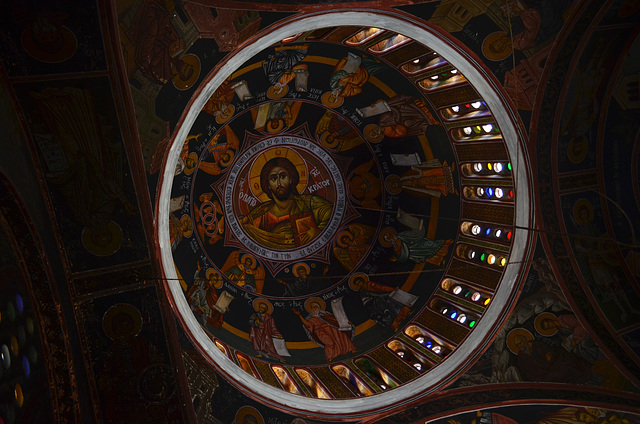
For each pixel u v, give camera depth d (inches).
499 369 485.7
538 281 479.2
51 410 377.7
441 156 563.2
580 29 404.2
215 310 549.3
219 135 557.3
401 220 606.9
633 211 445.4
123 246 410.0
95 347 405.4
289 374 532.4
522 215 481.7
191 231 556.7
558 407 461.7
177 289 454.6
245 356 525.7
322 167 629.9
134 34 362.0
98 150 387.2
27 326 370.6
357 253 621.9
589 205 456.4
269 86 538.6
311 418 488.4
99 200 397.4
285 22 411.8
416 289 580.7
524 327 482.0
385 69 520.1
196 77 416.5
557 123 444.8
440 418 489.1
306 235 638.5
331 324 595.8
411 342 553.0
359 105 576.1
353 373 543.5
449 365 502.9
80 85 367.2
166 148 422.3
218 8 378.0
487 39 425.4
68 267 396.8
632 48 408.8
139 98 386.6
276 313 597.9
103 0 342.6
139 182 402.9
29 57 349.4
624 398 439.2
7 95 355.6
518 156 470.9
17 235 363.9
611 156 444.5
